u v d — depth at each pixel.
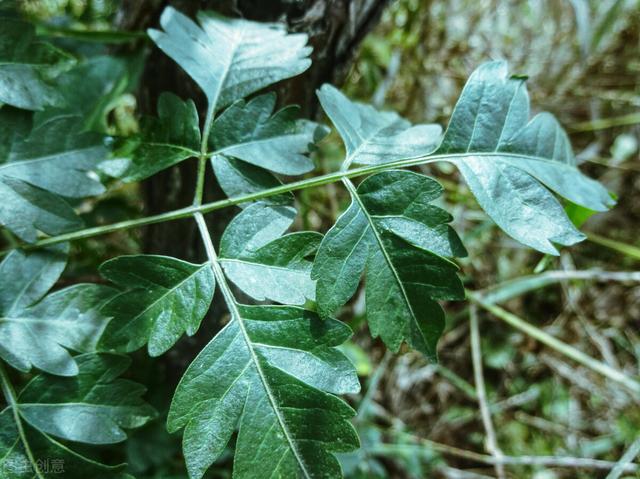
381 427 0.32
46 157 0.15
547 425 0.33
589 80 0.38
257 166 0.15
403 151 0.15
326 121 0.31
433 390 0.34
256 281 0.14
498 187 0.14
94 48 0.22
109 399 0.14
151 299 0.14
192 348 0.21
